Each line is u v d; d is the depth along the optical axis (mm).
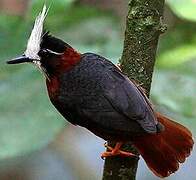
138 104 9406
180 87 11938
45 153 15680
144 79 9977
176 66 12258
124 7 13523
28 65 12109
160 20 9992
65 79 9609
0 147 11352
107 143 10172
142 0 9977
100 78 9523
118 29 12820
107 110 9414
